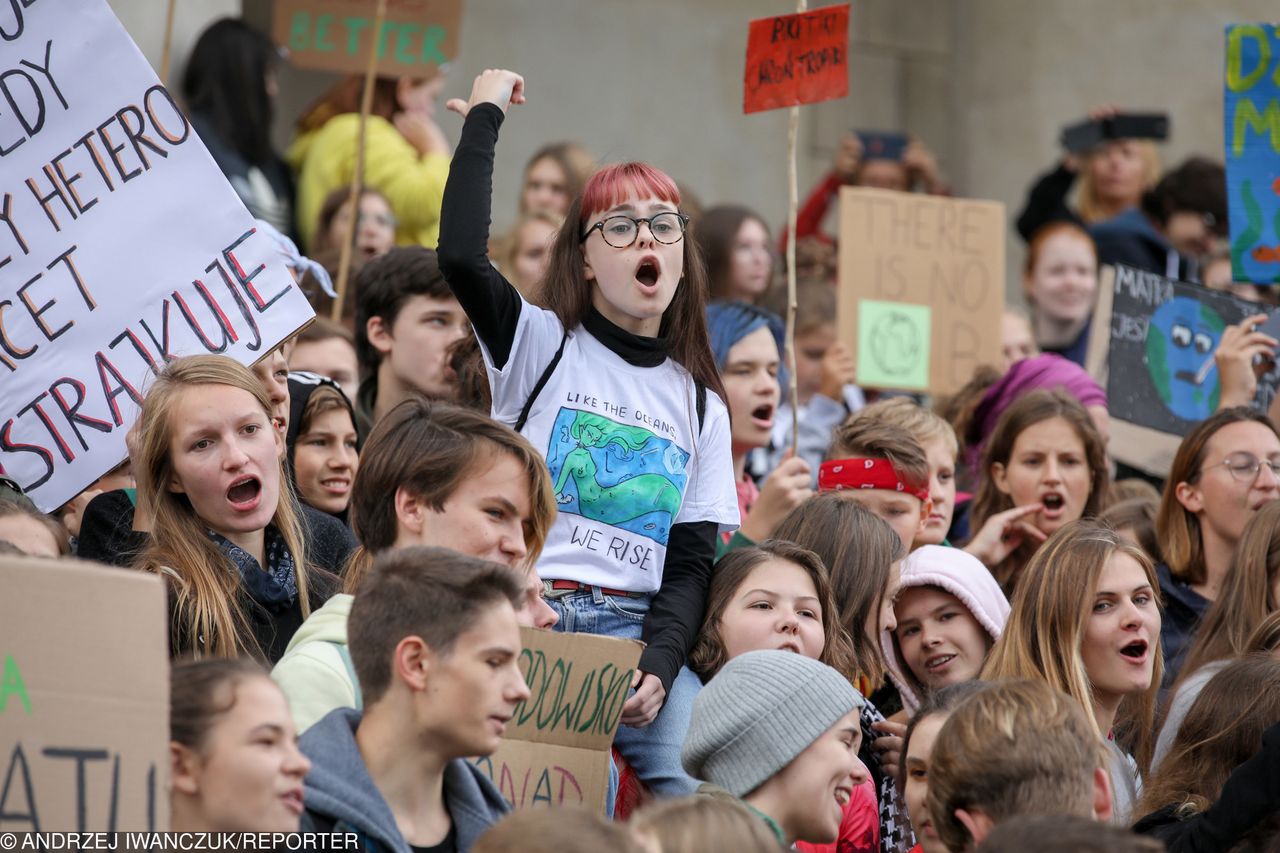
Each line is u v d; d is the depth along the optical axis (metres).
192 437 4.99
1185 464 7.34
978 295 9.50
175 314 5.60
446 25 9.83
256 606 5.04
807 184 15.59
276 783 3.67
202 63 10.01
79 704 3.47
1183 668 6.48
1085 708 5.54
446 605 3.99
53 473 5.52
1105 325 8.94
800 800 4.62
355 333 7.45
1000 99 15.80
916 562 6.13
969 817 4.10
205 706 3.66
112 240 5.62
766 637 5.43
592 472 5.37
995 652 5.75
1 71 5.68
